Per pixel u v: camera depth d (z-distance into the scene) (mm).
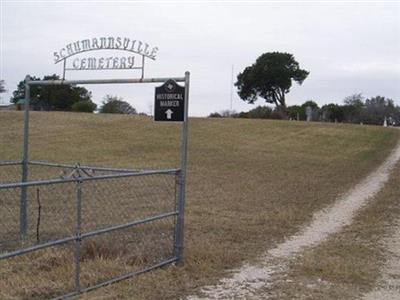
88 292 6234
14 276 6738
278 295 6648
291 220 11844
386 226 11500
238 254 8641
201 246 8812
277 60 92000
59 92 62000
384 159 29891
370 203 14828
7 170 19703
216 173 21656
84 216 11273
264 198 15062
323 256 8680
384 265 8312
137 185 16078
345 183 19281
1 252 7906
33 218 10852
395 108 88438
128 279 6773
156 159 27328
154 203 13156
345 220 12211
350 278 7480
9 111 46594
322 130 44562
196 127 43031
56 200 13062
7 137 34812
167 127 41781
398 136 44219
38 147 30922
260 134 40906
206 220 11484
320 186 18141
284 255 8766
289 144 36312
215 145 34250
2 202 12648
